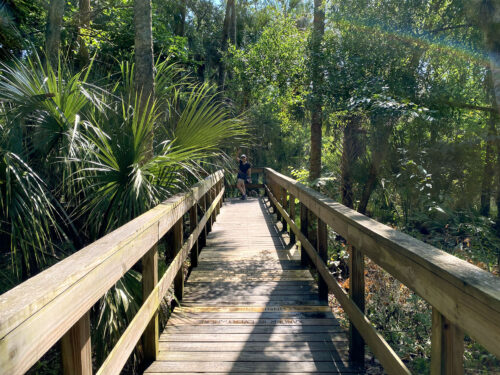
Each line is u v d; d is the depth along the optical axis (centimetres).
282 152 1986
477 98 749
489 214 771
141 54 469
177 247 373
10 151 337
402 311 388
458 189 761
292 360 282
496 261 574
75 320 143
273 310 378
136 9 470
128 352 212
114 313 304
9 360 102
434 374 157
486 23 516
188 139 455
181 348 302
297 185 545
